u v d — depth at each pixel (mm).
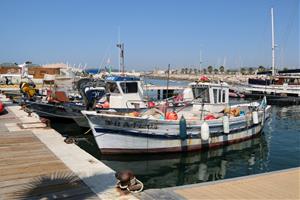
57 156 7879
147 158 12727
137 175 11078
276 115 29812
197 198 5430
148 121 12344
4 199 5258
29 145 9016
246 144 16109
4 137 10070
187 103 16547
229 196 5578
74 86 21609
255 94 43750
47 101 19125
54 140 9680
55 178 6266
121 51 19516
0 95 26344
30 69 38750
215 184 6172
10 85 30203
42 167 6980
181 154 13320
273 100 40375
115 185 5883
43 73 38062
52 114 18359
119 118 12031
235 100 41406
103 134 12211
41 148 8688
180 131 12914
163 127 12711
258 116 17094
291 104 39750
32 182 6059
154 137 12648
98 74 24766
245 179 6523
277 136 18922
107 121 12078
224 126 14211
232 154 14203
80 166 7047
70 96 20938
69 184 5941
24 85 21656
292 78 44500
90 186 5832
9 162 7363
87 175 6445
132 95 16484
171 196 5395
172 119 13250
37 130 11305
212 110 16422
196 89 16875
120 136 12234
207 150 14078
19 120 13797
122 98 16156
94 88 17531
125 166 11938
